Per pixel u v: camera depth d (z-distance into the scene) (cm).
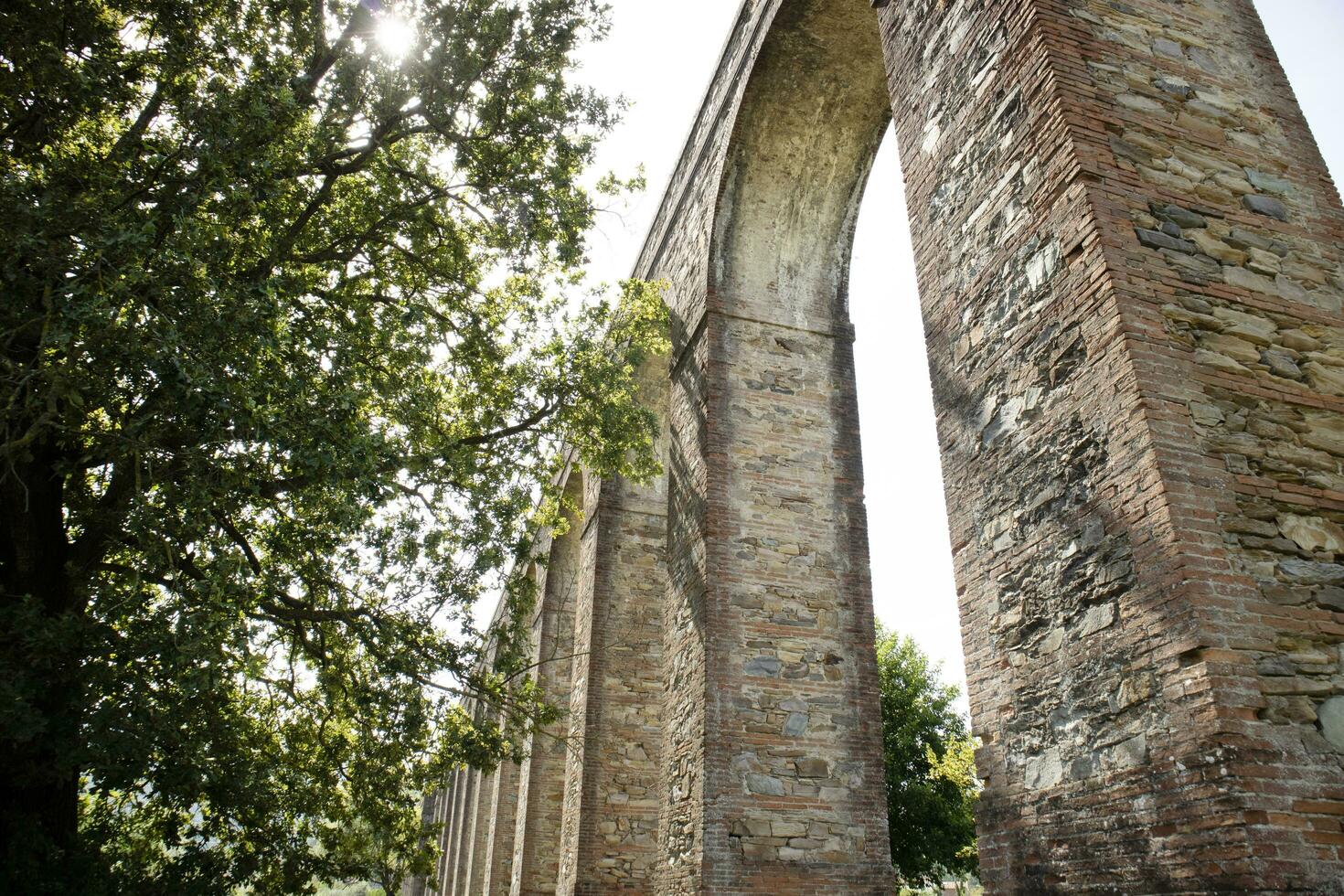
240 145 837
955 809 2448
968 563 626
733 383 1184
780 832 971
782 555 1109
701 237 1293
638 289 1280
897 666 2722
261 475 786
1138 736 470
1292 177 640
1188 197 595
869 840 994
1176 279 557
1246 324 559
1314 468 524
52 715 734
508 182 1092
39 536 839
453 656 1045
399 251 1144
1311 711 443
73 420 734
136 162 800
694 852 970
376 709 1010
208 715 865
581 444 1220
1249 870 393
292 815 1006
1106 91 616
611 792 1450
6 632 724
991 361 632
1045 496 565
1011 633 576
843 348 1249
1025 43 639
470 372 1183
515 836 2023
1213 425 513
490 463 1128
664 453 1692
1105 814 480
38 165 780
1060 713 527
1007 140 648
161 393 705
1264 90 675
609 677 1526
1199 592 453
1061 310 574
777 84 1173
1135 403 505
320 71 1014
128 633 759
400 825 1053
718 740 994
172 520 738
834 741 1031
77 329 659
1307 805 416
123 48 867
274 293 730
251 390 724
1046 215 598
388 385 998
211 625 726
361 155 1036
